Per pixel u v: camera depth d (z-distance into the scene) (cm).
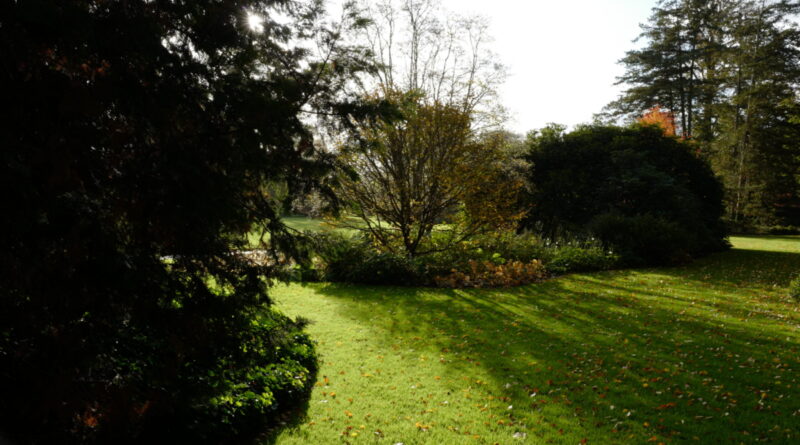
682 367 566
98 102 254
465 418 451
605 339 682
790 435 402
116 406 281
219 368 404
